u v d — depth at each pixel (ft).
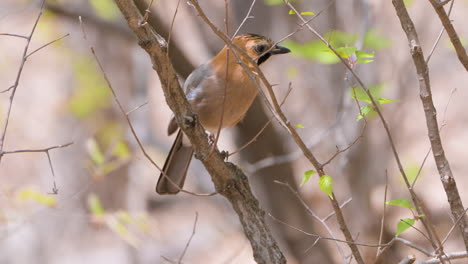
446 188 18.76
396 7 18.44
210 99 26.76
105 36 48.16
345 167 37.09
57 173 49.01
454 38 18.10
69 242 49.06
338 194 44.04
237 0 35.47
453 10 63.16
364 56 20.21
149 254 53.36
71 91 50.70
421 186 49.32
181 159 26.84
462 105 63.46
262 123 32.58
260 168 33.63
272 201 35.53
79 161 48.96
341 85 38.04
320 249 36.01
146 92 45.65
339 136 36.11
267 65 47.73
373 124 39.75
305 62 40.73
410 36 18.45
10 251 47.11
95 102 48.37
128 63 48.70
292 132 18.65
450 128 61.36
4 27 59.16
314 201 47.09
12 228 35.68
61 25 48.06
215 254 53.67
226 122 27.86
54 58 52.60
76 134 49.06
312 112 42.29
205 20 17.38
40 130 53.16
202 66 27.37
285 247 36.55
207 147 20.42
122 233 32.45
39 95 53.93
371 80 36.06
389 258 36.91
